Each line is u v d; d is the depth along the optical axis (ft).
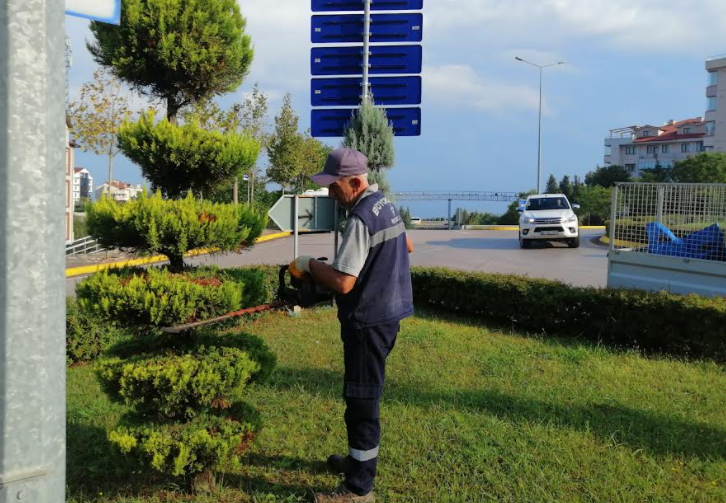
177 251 10.98
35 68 5.65
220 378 10.51
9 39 5.52
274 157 102.83
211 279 11.06
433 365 19.67
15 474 5.65
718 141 195.00
